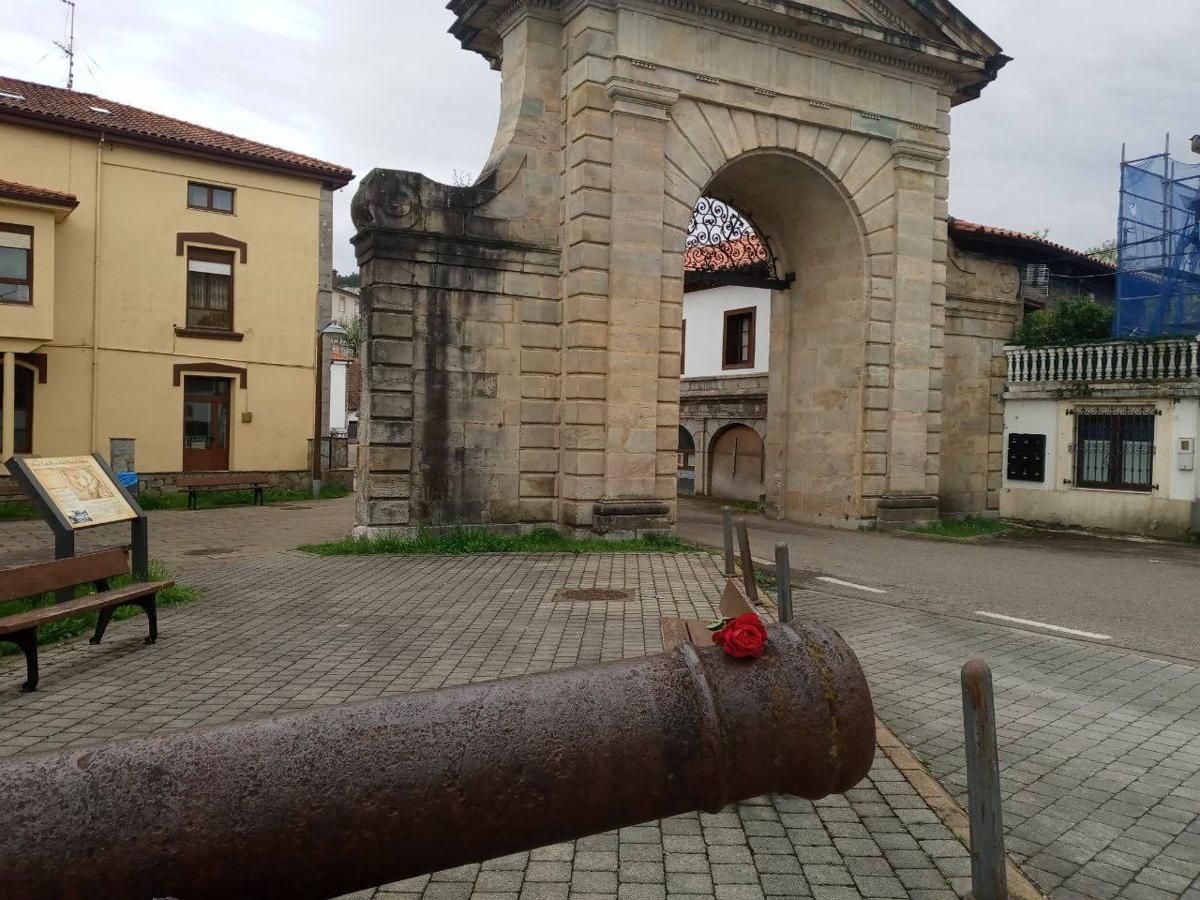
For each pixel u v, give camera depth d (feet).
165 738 6.69
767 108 48.67
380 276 41.98
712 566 37.78
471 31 50.01
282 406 77.97
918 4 51.37
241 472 72.74
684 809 7.82
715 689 7.98
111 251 69.41
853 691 8.34
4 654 21.93
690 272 56.75
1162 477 57.11
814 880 11.57
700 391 84.69
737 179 53.78
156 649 22.50
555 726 7.40
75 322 67.67
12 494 55.72
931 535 52.85
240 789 6.44
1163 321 61.77
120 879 6.05
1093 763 16.38
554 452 45.80
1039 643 25.90
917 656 24.03
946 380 62.64
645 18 44.80
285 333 77.97
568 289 44.96
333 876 6.75
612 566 37.35
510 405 44.91
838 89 51.08
